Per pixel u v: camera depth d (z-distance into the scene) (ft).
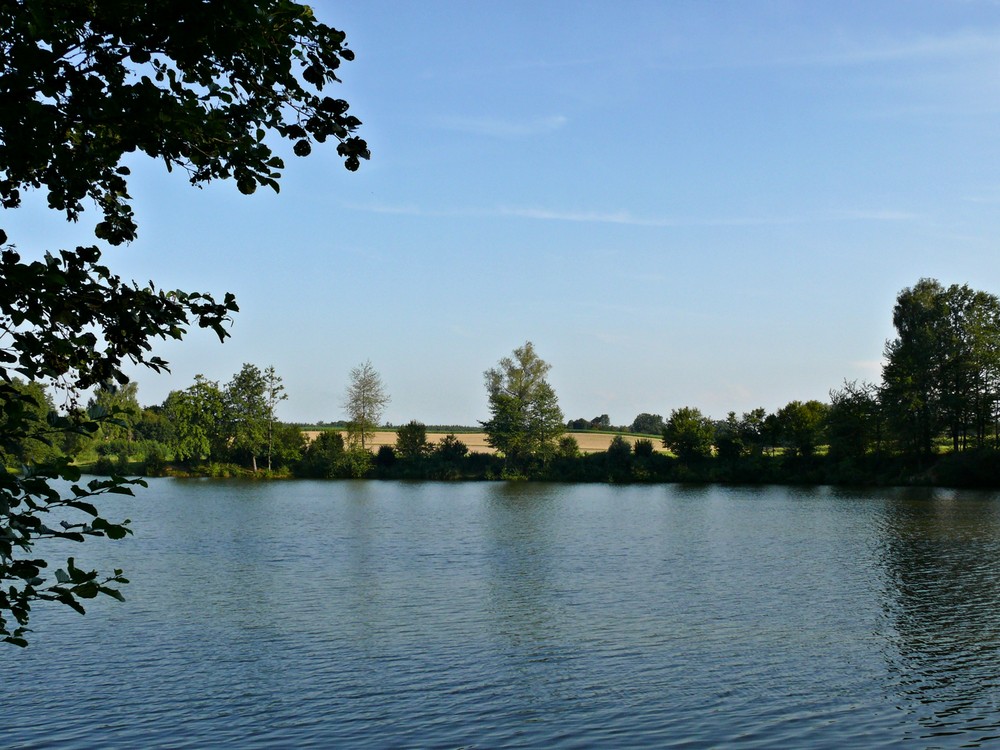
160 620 85.20
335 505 222.48
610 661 71.56
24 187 16.42
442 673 68.33
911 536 148.77
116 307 15.89
